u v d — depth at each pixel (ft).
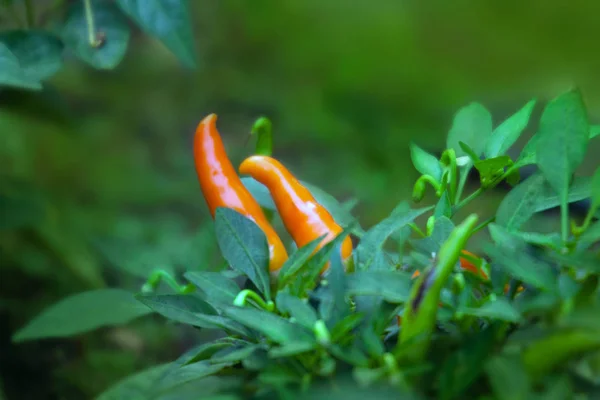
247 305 2.08
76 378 3.73
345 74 10.66
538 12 11.45
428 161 2.27
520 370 1.91
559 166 2.06
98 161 6.54
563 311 1.95
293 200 2.17
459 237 1.91
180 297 2.07
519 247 2.04
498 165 2.18
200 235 2.49
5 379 3.68
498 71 10.94
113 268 4.28
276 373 1.95
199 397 2.03
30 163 5.50
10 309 3.88
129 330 4.07
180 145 8.08
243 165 2.21
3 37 2.67
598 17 11.41
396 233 2.21
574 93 2.06
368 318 2.02
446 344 2.00
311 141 8.34
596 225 2.02
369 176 7.10
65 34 2.72
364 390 1.90
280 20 12.05
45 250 4.22
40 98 3.58
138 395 2.12
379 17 12.05
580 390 1.94
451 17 11.77
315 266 2.03
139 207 6.23
